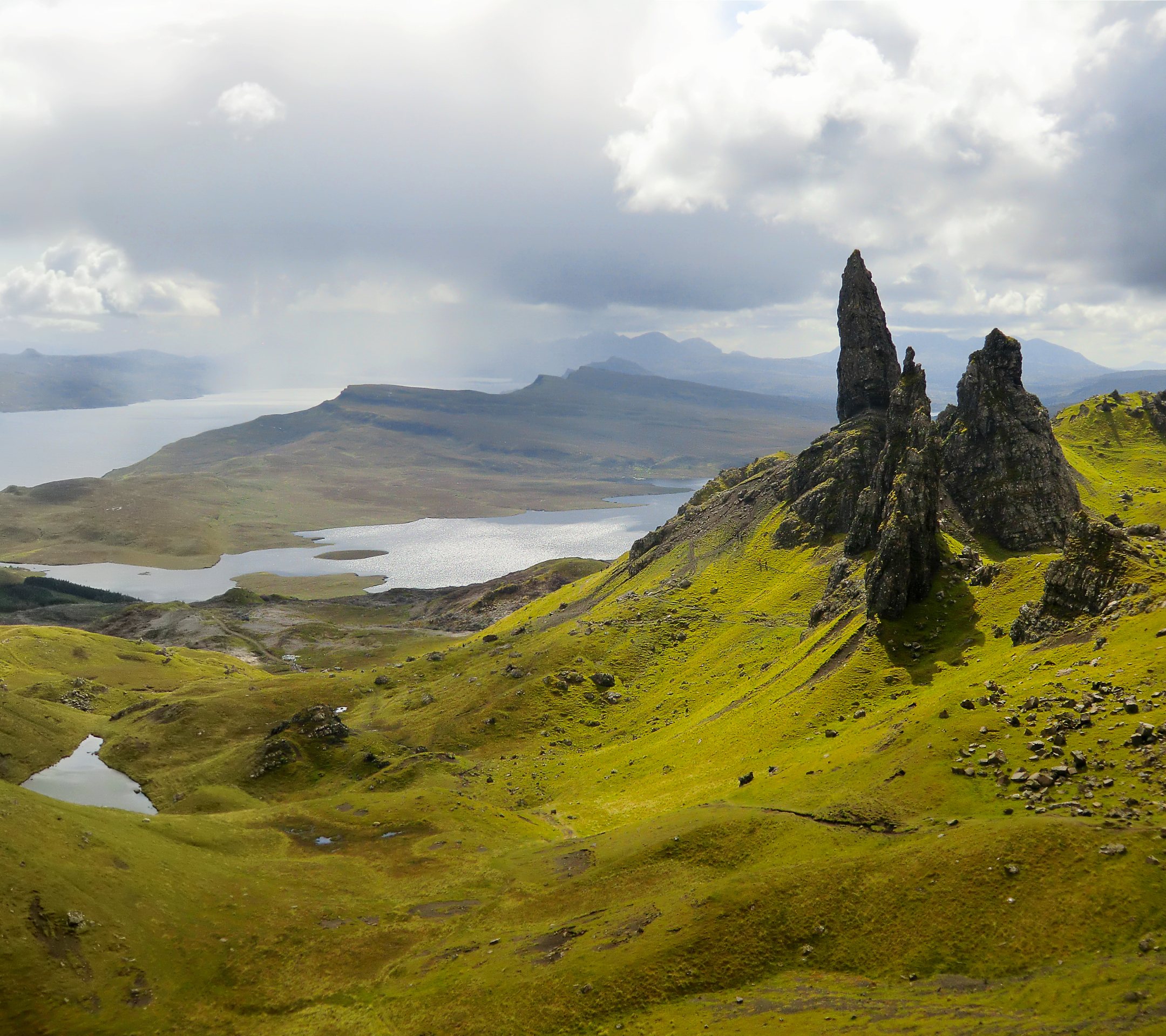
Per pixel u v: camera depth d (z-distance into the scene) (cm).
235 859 13788
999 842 8562
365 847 14975
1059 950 7225
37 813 12138
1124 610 13112
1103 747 9738
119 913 10669
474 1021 8469
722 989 8106
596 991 8369
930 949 7812
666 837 11669
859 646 18175
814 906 8806
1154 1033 5712
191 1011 9531
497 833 15162
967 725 11531
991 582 18450
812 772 12756
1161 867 7538
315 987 9981
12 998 8919
